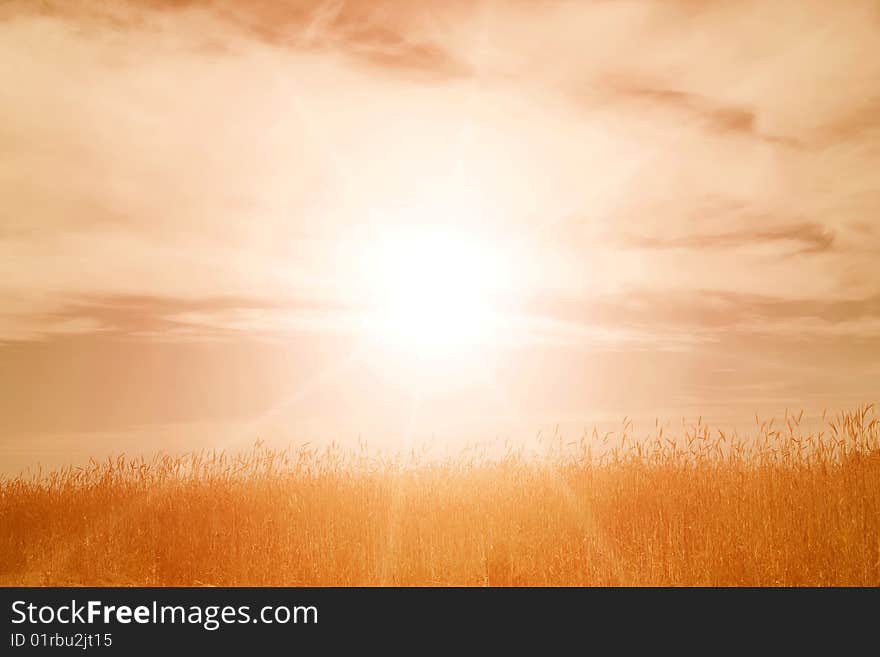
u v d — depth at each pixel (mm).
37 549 10469
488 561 9312
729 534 9391
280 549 9945
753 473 11406
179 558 9961
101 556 10234
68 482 12773
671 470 11852
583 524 10234
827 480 10641
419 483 11922
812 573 8703
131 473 12805
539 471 12266
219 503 11586
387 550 9812
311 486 12047
